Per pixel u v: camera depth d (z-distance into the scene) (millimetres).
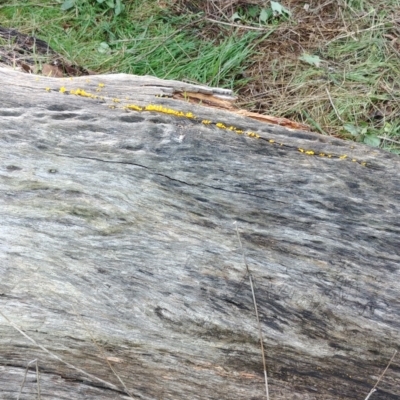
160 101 1369
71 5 2248
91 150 1252
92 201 1203
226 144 1302
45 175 1218
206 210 1222
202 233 1200
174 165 1254
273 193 1257
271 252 1195
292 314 1146
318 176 1288
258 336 1129
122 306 1136
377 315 1153
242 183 1258
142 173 1238
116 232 1188
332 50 2135
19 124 1272
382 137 1930
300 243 1208
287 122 1507
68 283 1147
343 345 1136
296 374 1129
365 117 1985
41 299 1137
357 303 1159
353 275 1186
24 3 2268
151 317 1131
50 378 1127
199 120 1333
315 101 2016
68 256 1165
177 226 1202
